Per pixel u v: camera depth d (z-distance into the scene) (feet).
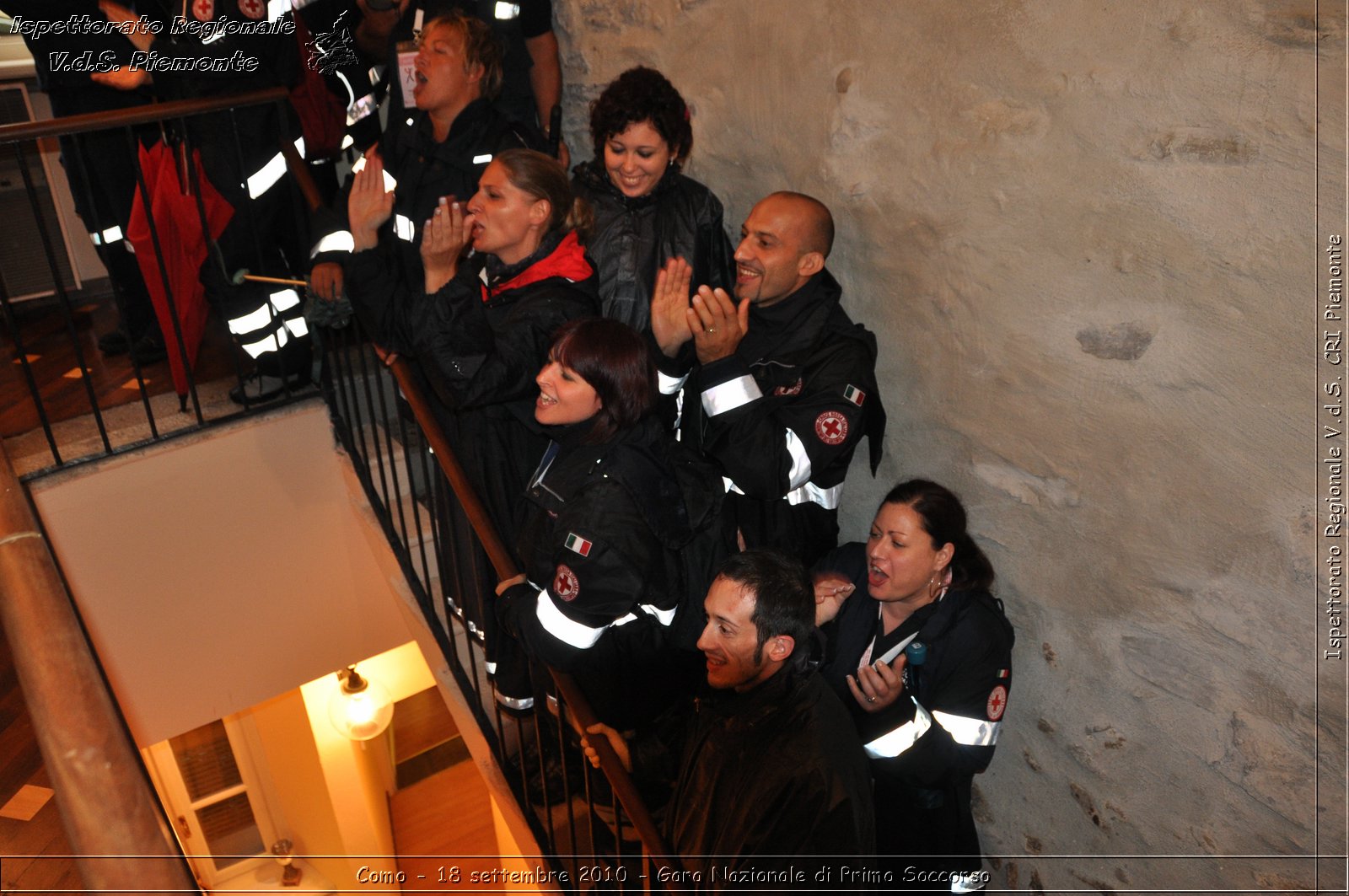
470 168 7.47
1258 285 4.71
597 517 5.31
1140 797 6.20
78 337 11.64
